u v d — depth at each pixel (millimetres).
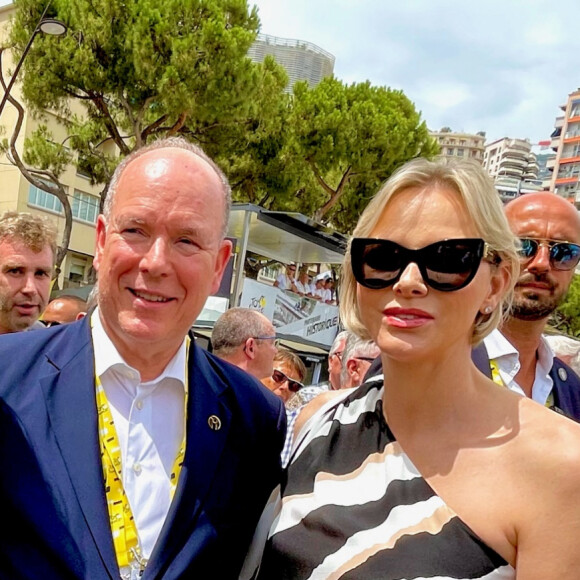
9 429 1556
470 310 1407
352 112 16312
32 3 12070
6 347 1709
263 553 1575
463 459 1358
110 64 11891
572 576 1155
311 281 12156
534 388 2578
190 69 11273
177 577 1541
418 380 1449
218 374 1965
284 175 16641
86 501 1517
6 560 1452
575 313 28797
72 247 26234
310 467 1575
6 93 12539
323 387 3768
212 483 1724
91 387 1665
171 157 1691
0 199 23688
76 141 15055
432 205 1415
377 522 1368
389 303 1436
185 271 1644
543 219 2459
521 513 1227
